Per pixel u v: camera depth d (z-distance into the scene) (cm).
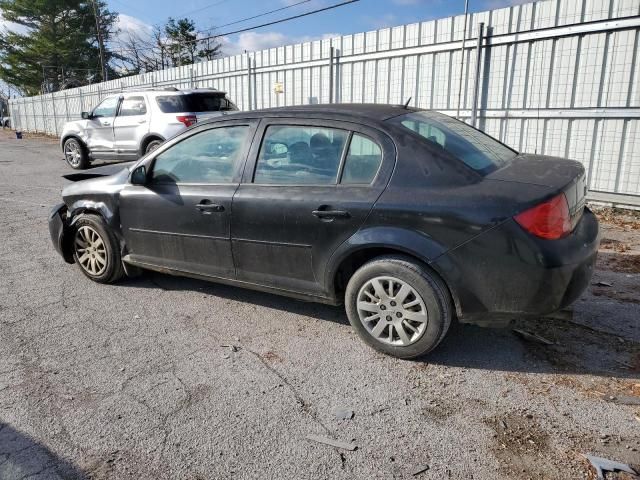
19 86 4878
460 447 251
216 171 402
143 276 512
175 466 243
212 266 409
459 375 317
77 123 1301
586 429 262
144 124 1145
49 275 518
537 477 230
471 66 845
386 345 338
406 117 363
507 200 296
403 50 938
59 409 289
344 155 346
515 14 782
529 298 296
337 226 337
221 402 293
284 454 249
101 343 369
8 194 975
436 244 307
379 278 331
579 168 345
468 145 354
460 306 312
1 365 338
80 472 240
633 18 671
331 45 1069
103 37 4797
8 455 252
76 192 488
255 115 391
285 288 376
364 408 285
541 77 774
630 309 405
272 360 340
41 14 4581
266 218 366
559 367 323
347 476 234
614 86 707
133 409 288
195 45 4778
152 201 430
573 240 301
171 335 380
